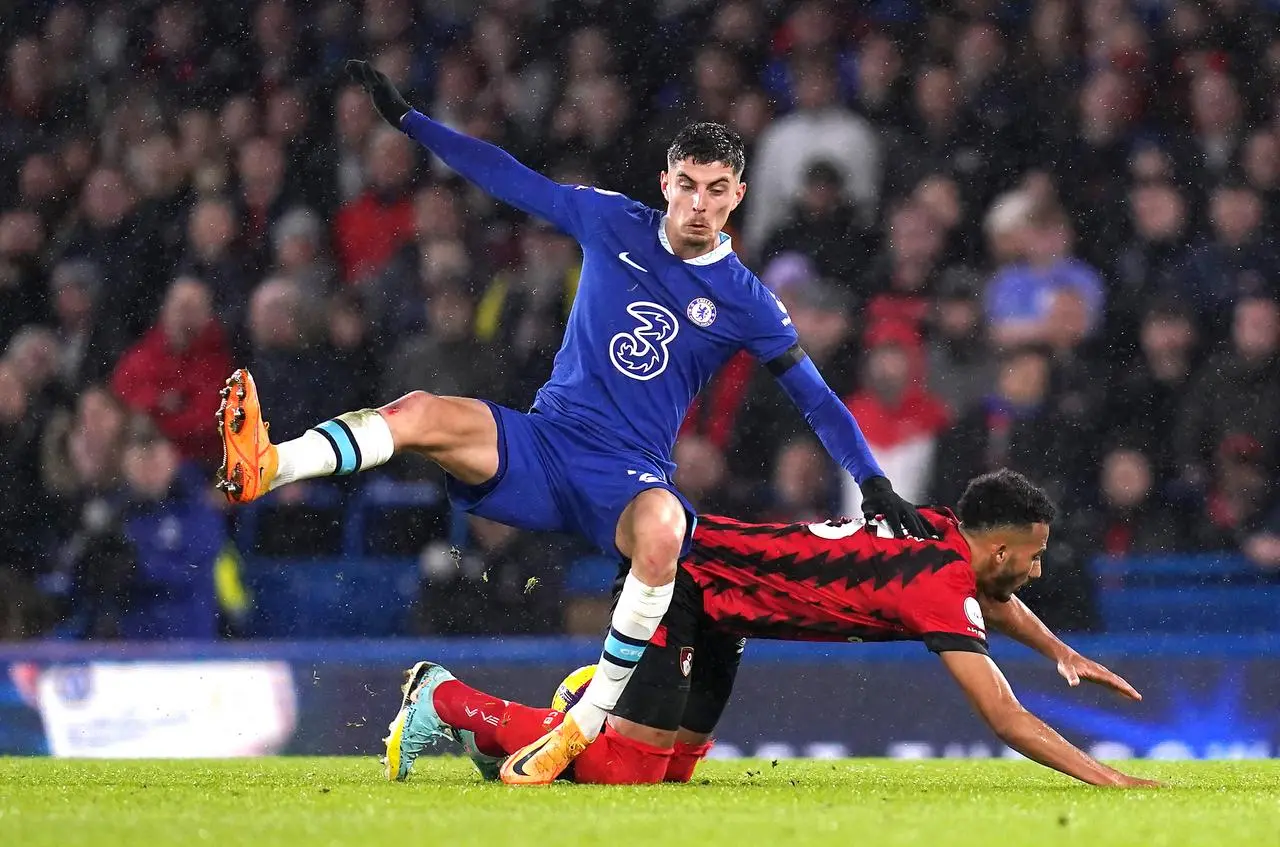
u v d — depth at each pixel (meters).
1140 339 32.66
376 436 14.88
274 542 30.62
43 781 15.65
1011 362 31.31
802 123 35.38
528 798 13.33
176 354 32.56
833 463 30.27
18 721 25.06
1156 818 12.11
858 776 17.77
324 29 38.31
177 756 24.88
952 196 34.03
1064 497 30.48
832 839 10.50
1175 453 31.28
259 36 38.44
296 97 37.53
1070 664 16.52
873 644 24.97
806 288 32.31
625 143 37.00
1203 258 33.88
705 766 19.88
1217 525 30.78
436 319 32.00
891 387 30.22
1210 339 32.78
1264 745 25.17
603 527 15.41
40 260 37.19
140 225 36.53
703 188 15.65
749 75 37.53
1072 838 10.75
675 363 15.96
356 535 30.64
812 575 15.41
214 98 38.22
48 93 38.88
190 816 11.59
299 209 36.09
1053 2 36.62
